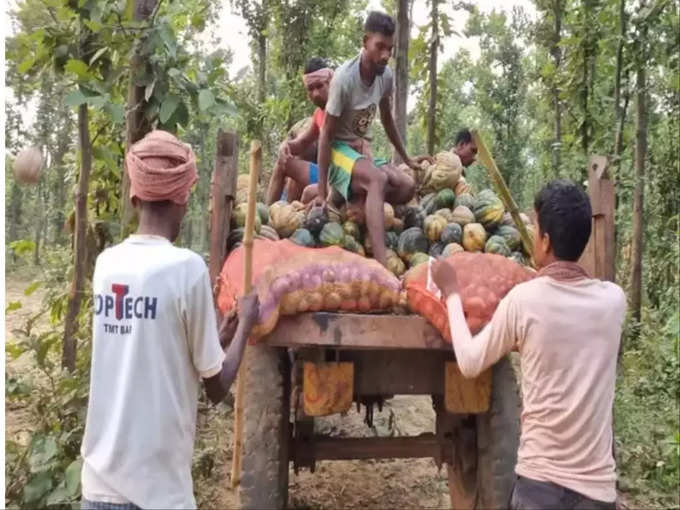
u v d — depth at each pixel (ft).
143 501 6.72
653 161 31.73
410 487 15.35
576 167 30.86
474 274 9.51
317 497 14.75
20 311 34.17
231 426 17.97
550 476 7.53
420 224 13.07
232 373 7.62
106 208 17.67
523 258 12.45
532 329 7.72
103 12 13.79
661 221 30.66
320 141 12.59
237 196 13.60
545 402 7.66
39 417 13.57
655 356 23.59
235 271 10.00
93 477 6.86
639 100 28.86
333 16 46.09
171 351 6.90
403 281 10.16
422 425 18.65
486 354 8.07
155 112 13.70
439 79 33.94
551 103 39.24
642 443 17.84
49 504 11.85
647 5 27.40
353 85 12.51
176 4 16.65
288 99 42.83
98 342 7.00
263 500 9.73
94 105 13.28
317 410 9.74
